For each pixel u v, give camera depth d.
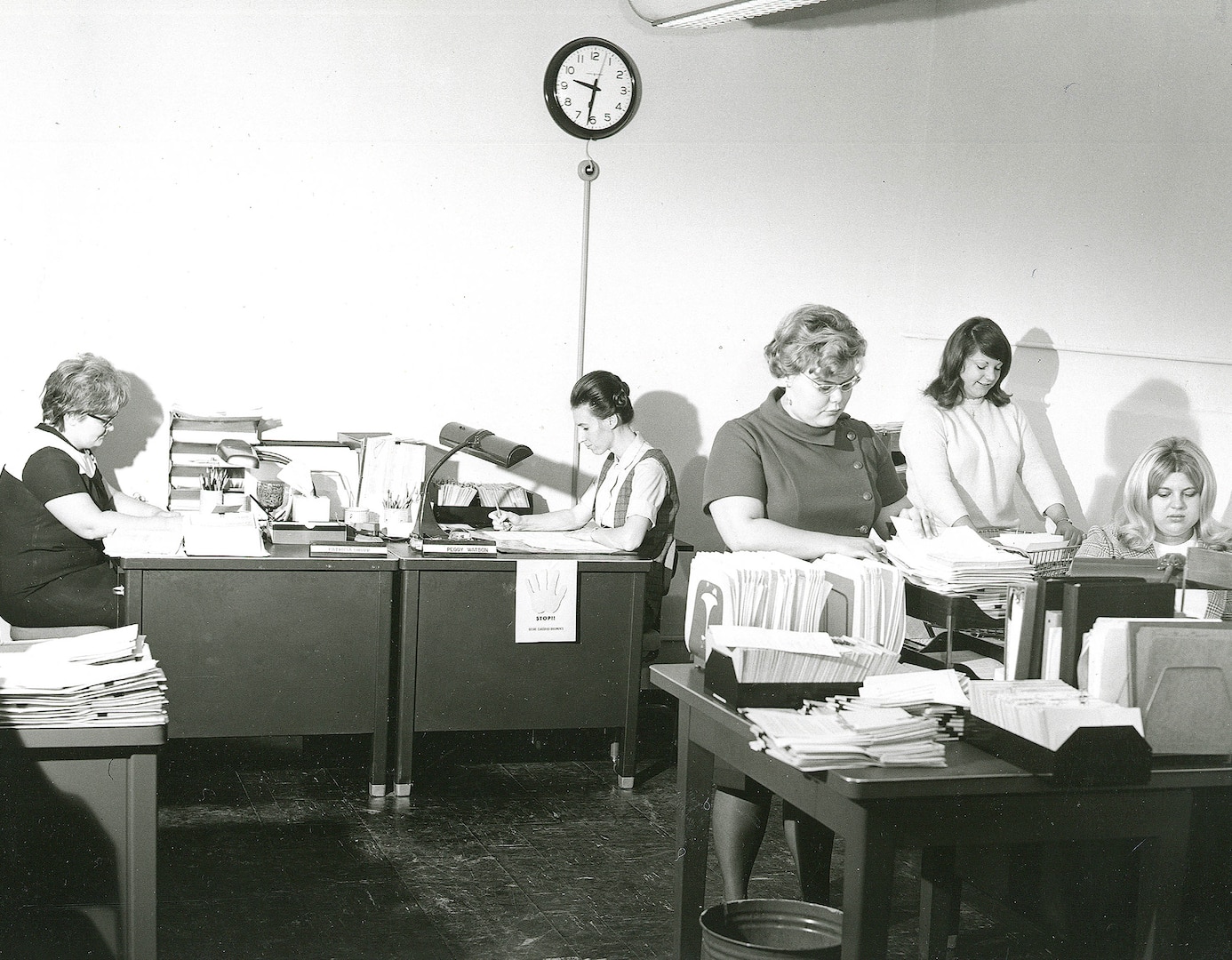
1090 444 4.48
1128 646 1.95
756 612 2.34
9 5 4.50
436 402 5.00
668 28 5.12
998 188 4.99
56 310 4.62
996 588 2.40
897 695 2.05
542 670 3.84
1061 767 1.84
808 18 5.27
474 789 3.88
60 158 4.58
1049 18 4.73
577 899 3.04
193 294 4.73
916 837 1.83
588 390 4.17
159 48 4.64
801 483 2.76
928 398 4.18
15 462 3.89
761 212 5.31
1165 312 4.15
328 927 2.83
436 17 4.88
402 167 4.89
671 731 4.61
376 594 3.69
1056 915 2.27
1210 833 2.13
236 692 3.62
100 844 2.11
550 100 4.99
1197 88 4.03
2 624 4.34
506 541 4.01
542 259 5.07
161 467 4.73
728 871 2.50
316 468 4.86
